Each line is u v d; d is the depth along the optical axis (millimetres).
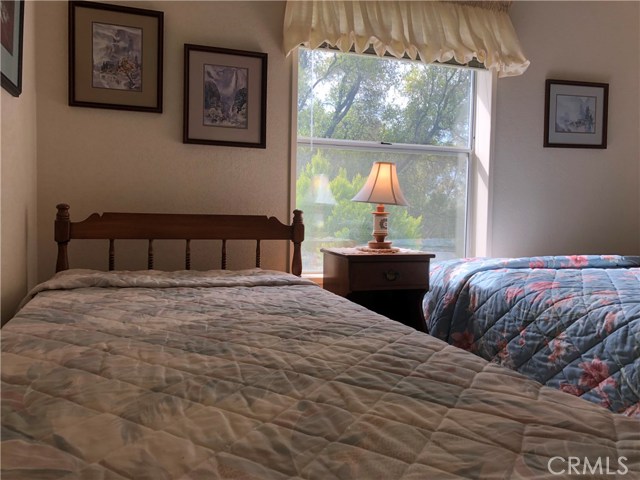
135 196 2492
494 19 3014
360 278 2459
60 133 2365
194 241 2578
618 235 3398
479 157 3178
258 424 673
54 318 1298
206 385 813
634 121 3408
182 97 2549
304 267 2906
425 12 2873
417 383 825
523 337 2010
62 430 654
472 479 545
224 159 2629
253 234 2492
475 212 3209
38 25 2309
